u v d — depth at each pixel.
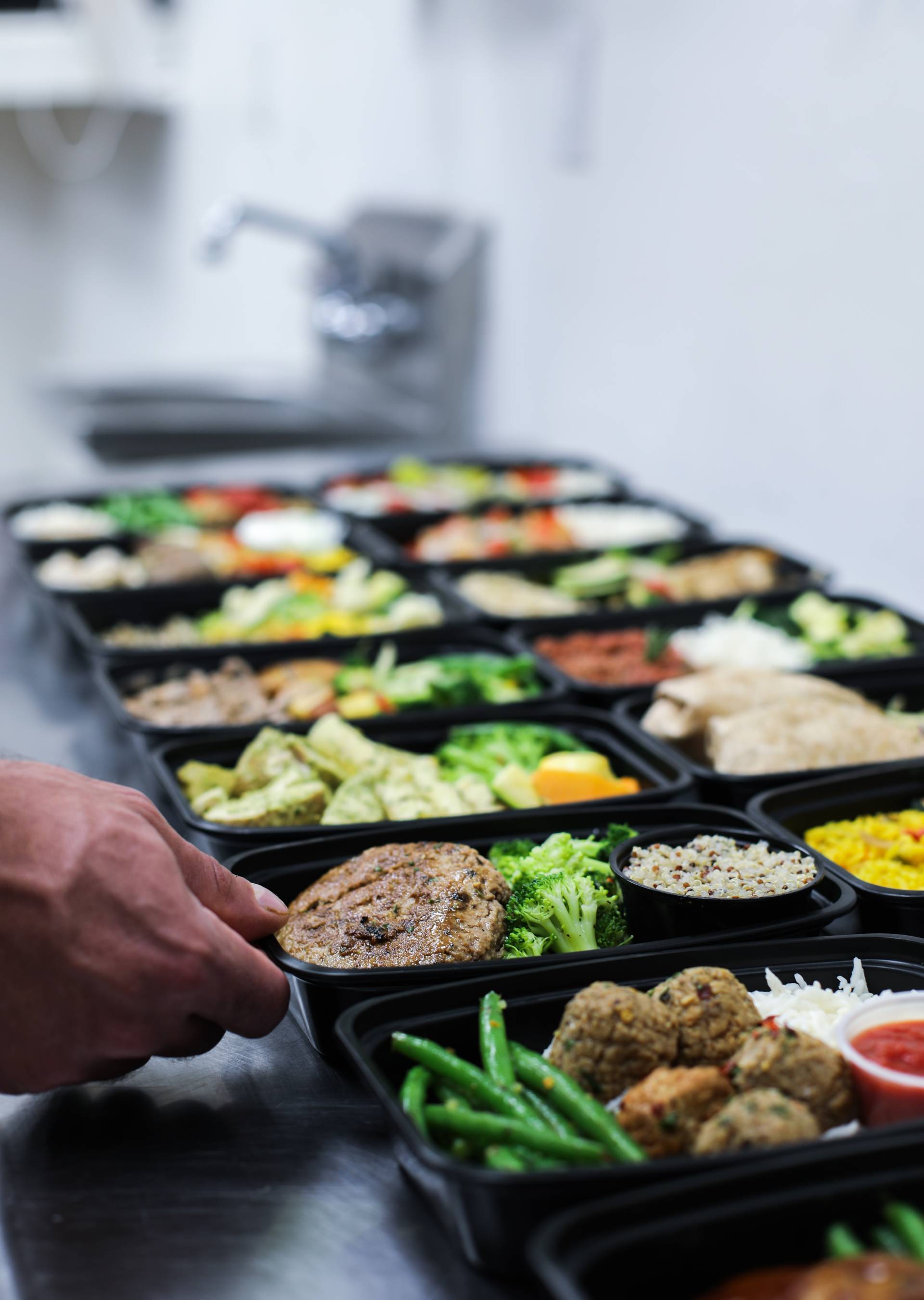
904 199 2.34
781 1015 1.10
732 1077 0.99
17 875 1.03
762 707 1.81
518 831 1.48
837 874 1.32
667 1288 0.78
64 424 4.16
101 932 1.04
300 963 1.16
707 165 2.86
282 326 4.96
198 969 1.06
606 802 1.50
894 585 2.47
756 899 1.21
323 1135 1.09
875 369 2.46
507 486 3.27
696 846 1.36
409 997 1.09
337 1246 0.95
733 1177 0.82
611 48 3.15
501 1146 0.96
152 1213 0.99
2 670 2.24
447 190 3.98
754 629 2.24
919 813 1.56
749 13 2.67
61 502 3.13
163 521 2.99
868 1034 1.05
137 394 4.54
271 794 1.58
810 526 2.69
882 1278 0.73
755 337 2.78
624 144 3.14
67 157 5.52
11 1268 0.93
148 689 2.07
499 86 3.65
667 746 1.76
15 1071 1.04
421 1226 0.97
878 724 1.75
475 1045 1.09
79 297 5.67
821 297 2.57
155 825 1.15
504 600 2.41
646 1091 0.97
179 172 5.30
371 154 4.40
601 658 2.14
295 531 2.90
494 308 3.82
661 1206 0.80
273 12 4.78
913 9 2.26
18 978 1.03
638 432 3.24
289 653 2.18
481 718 1.87
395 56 4.17
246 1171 1.04
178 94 5.12
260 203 4.86
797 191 2.60
